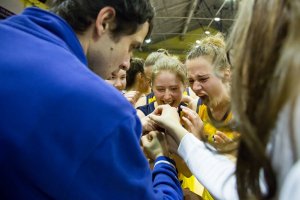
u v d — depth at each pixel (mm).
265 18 362
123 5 747
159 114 1044
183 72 1450
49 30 683
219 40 1354
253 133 358
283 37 337
